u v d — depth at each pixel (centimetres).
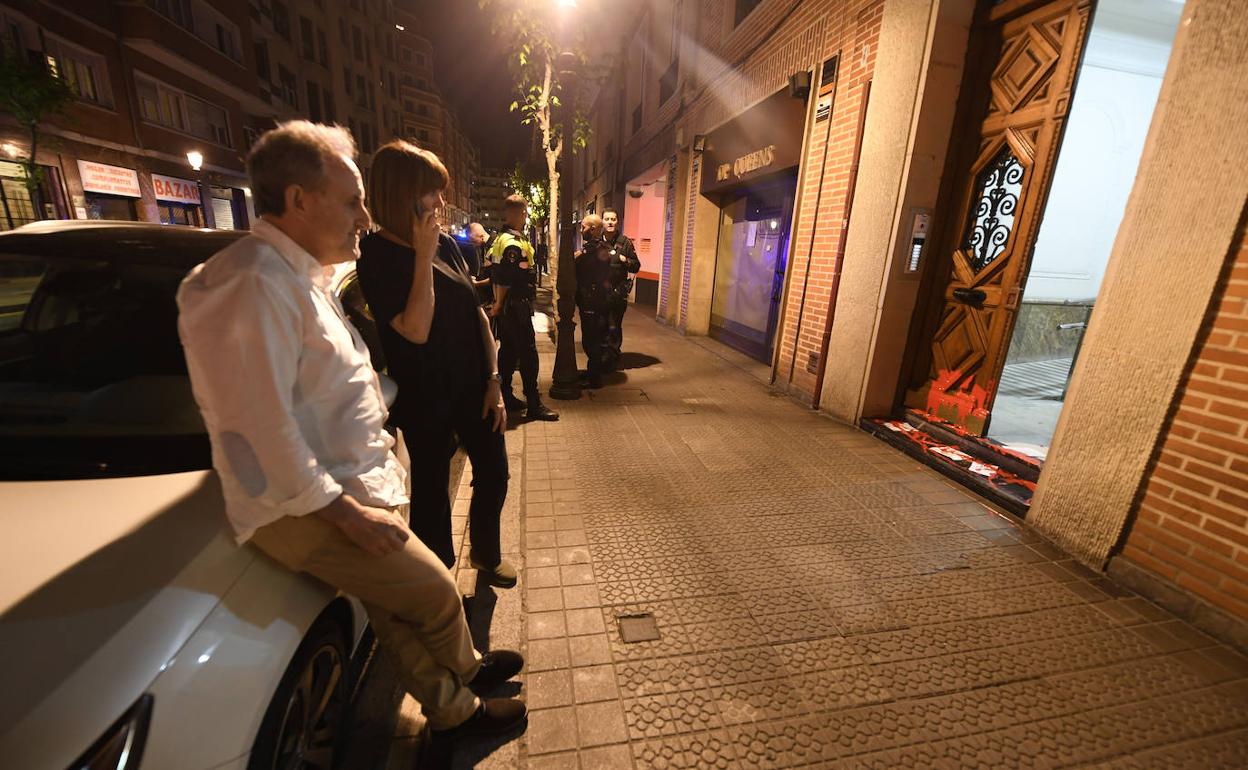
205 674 103
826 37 529
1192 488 238
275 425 101
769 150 661
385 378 183
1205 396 233
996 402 511
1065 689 200
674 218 1054
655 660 207
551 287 1831
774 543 293
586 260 591
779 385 614
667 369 718
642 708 186
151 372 161
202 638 105
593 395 581
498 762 165
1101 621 238
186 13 1814
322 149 108
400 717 185
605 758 167
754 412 531
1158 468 251
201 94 1944
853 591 254
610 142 1878
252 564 121
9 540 111
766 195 758
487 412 218
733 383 648
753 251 805
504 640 216
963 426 428
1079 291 571
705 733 177
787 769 165
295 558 123
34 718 83
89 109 1502
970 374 424
